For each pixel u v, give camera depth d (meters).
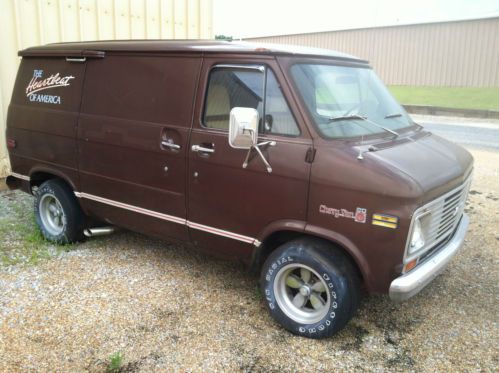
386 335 3.80
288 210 3.63
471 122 16.11
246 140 3.44
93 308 4.07
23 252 5.17
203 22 9.71
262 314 4.07
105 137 4.64
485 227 6.14
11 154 5.69
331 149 3.47
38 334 3.69
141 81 4.42
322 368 3.39
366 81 4.44
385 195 3.23
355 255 3.39
